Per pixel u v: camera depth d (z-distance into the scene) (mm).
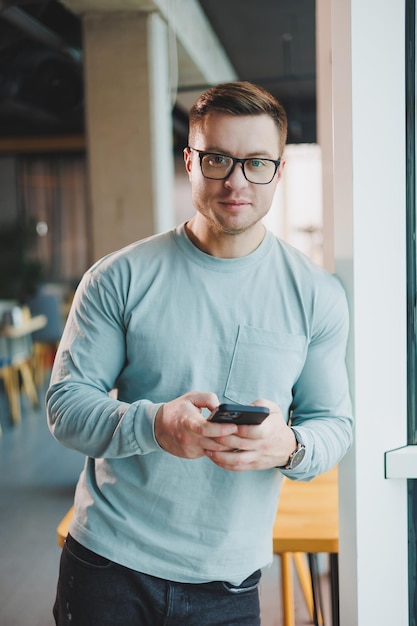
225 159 1159
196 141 1188
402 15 1310
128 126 4621
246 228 1196
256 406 1020
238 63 7547
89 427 1197
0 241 9672
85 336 1264
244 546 1274
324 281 1290
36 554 3205
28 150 9758
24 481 4238
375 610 1417
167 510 1254
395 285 1361
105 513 1283
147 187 4633
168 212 4910
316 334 1288
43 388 7062
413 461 1371
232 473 1243
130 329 1247
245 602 1312
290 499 1803
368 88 1305
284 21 5988
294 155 10945
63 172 9977
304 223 11336
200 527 1256
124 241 4680
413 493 1417
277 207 11422
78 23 5328
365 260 1342
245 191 1165
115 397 1417
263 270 1272
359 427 1365
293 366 1265
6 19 4480
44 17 5176
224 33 6422
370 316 1354
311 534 1582
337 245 1369
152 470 1243
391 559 1417
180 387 1245
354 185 1316
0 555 3199
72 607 1302
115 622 1273
